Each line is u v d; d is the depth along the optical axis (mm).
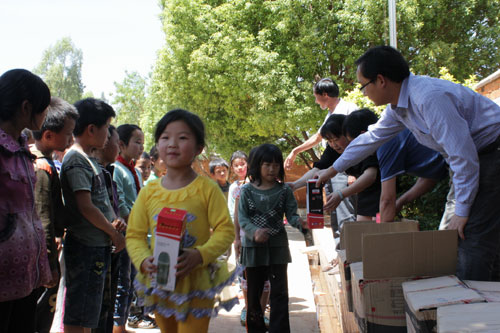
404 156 3361
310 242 9477
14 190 2125
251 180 3854
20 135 2352
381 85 2727
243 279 4172
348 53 13219
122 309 3967
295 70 13766
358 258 2865
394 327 2357
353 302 2770
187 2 14828
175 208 2154
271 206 3691
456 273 2521
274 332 3537
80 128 3088
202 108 15031
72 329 2863
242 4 14367
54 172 2898
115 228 3119
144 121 20719
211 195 2268
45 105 2352
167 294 2123
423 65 13141
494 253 2432
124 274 3973
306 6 13570
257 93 13461
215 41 14312
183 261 2031
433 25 13969
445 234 2393
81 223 2928
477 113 2520
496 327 1536
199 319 2170
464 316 1667
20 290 2107
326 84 5625
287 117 13523
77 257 2898
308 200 3449
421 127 2738
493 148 2461
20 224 2135
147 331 4234
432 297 1959
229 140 15250
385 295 2385
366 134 3312
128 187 4273
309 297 5164
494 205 2404
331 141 4094
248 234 3607
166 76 15578
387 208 3383
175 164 2250
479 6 14422
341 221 5152
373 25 12984
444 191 3990
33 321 2426
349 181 5059
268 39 14305
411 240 2379
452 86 2572
